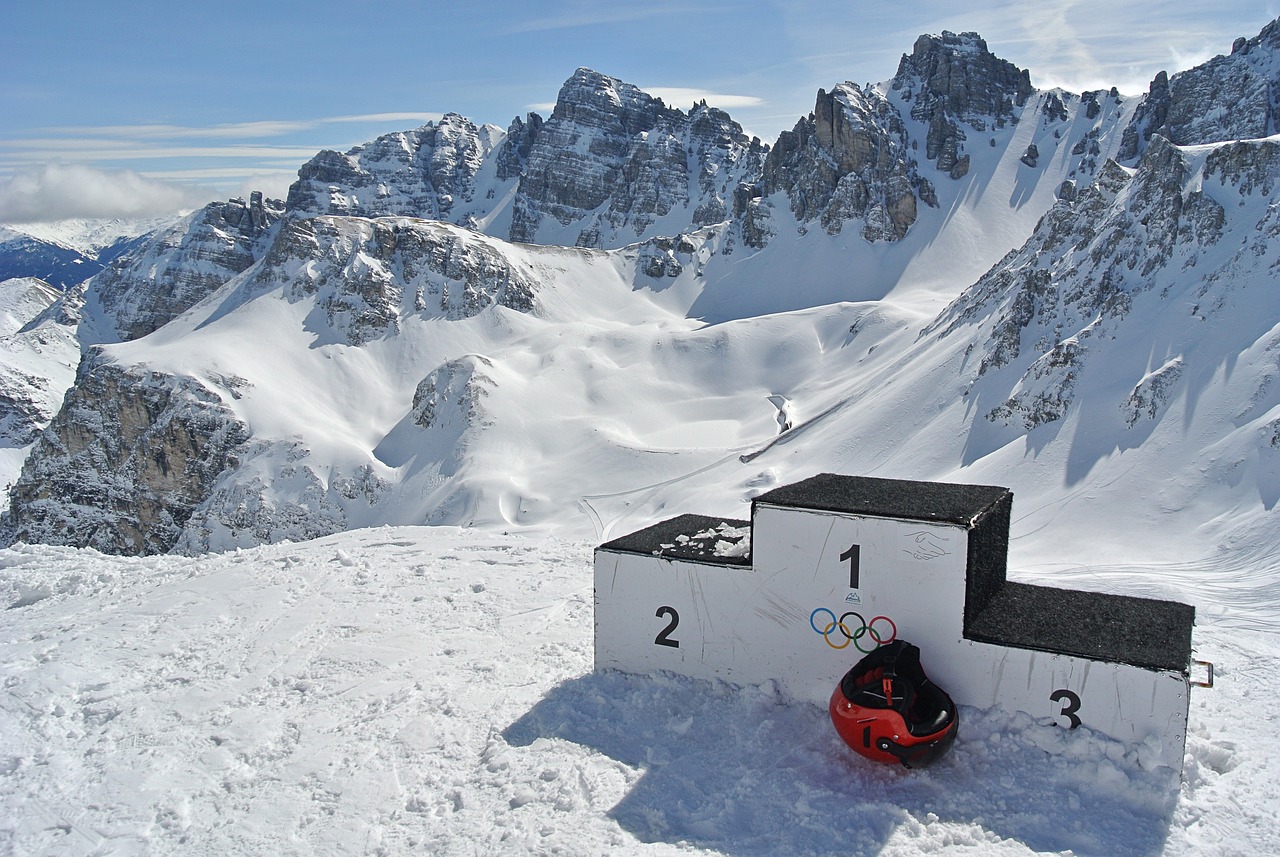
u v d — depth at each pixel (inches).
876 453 3061.0
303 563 604.4
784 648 325.7
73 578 593.0
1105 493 1961.1
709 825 257.6
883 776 278.8
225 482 4655.5
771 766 289.1
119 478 5064.0
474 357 5004.9
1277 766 293.0
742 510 3024.1
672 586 346.6
